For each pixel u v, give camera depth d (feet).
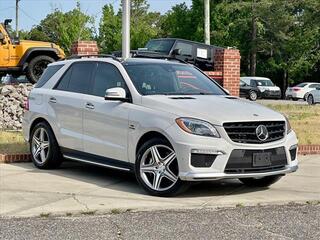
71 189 25.98
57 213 21.43
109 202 23.36
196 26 166.91
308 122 57.72
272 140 25.03
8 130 48.67
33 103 32.17
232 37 172.35
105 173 30.55
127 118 26.13
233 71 58.29
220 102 25.98
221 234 19.08
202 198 24.59
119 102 26.86
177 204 23.25
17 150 35.81
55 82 31.42
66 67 31.24
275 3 168.96
